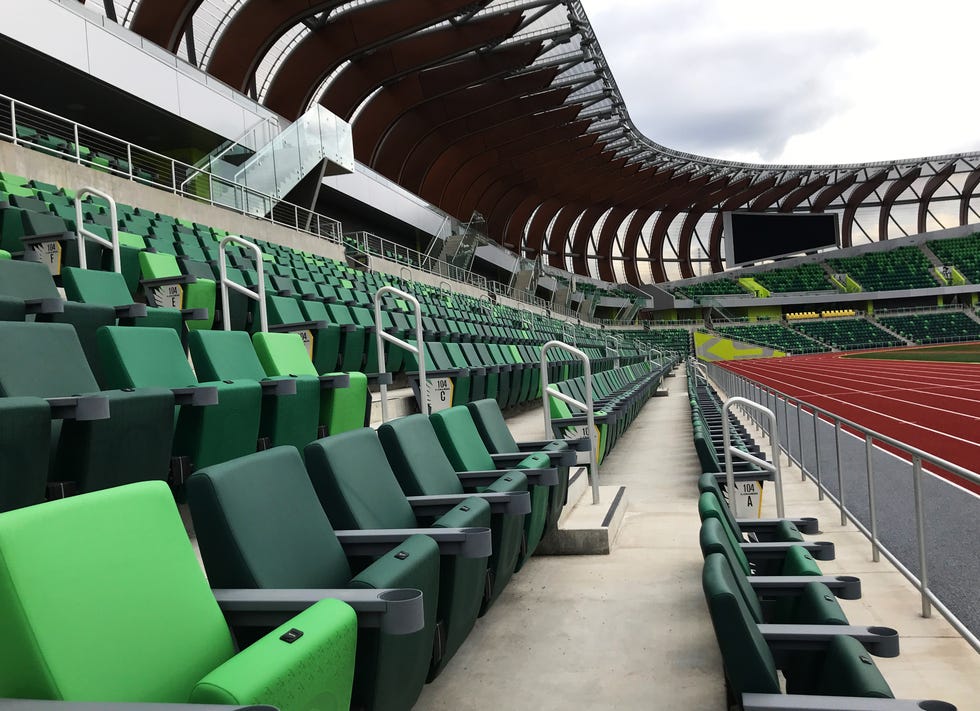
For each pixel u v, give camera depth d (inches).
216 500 75.5
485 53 1250.0
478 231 1299.2
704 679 112.7
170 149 823.1
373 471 113.0
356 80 1175.6
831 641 82.4
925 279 2605.8
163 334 163.6
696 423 250.1
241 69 973.8
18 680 52.6
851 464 228.1
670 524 220.1
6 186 358.9
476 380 316.8
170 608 65.4
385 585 73.8
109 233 303.1
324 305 339.6
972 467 354.9
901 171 2657.5
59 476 114.5
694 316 2630.4
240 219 603.5
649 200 2455.7
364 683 73.2
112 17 833.5
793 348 2454.5
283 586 79.7
